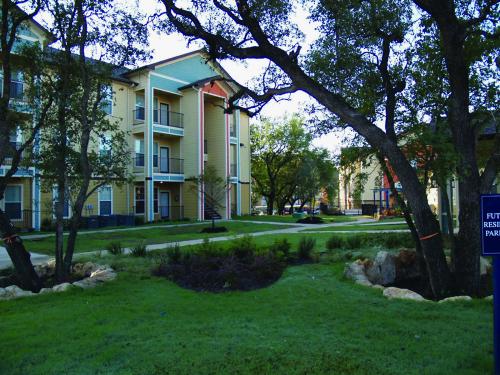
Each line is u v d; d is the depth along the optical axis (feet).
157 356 12.98
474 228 21.74
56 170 27.86
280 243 33.65
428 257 21.98
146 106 80.43
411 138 23.29
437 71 25.08
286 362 12.37
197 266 27.12
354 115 22.27
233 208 100.07
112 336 14.99
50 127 28.32
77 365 12.56
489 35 22.67
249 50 24.17
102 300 20.29
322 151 111.86
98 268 28.73
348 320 16.51
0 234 26.66
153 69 81.10
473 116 24.41
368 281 23.82
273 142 121.60
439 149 20.95
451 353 13.00
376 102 27.32
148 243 47.96
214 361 12.53
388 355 12.92
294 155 122.31
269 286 23.52
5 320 17.25
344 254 32.24
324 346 13.67
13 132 32.86
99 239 53.16
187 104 88.22
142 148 84.02
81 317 17.43
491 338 14.28
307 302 19.36
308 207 153.48
